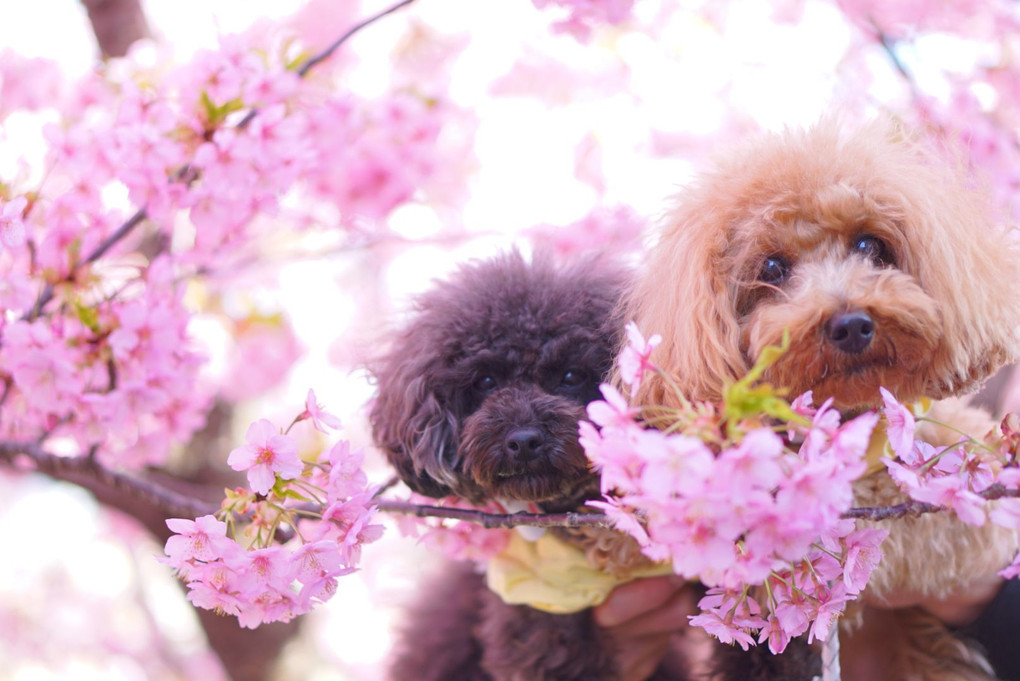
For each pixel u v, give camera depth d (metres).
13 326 0.81
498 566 0.84
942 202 0.71
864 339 0.66
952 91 1.07
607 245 0.96
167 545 0.66
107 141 0.86
